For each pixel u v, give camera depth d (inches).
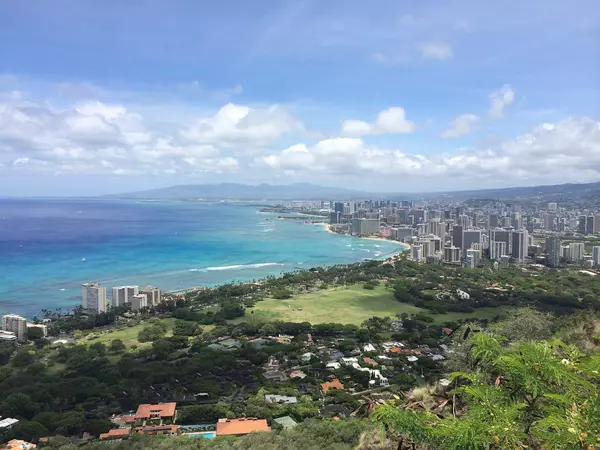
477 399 271.7
